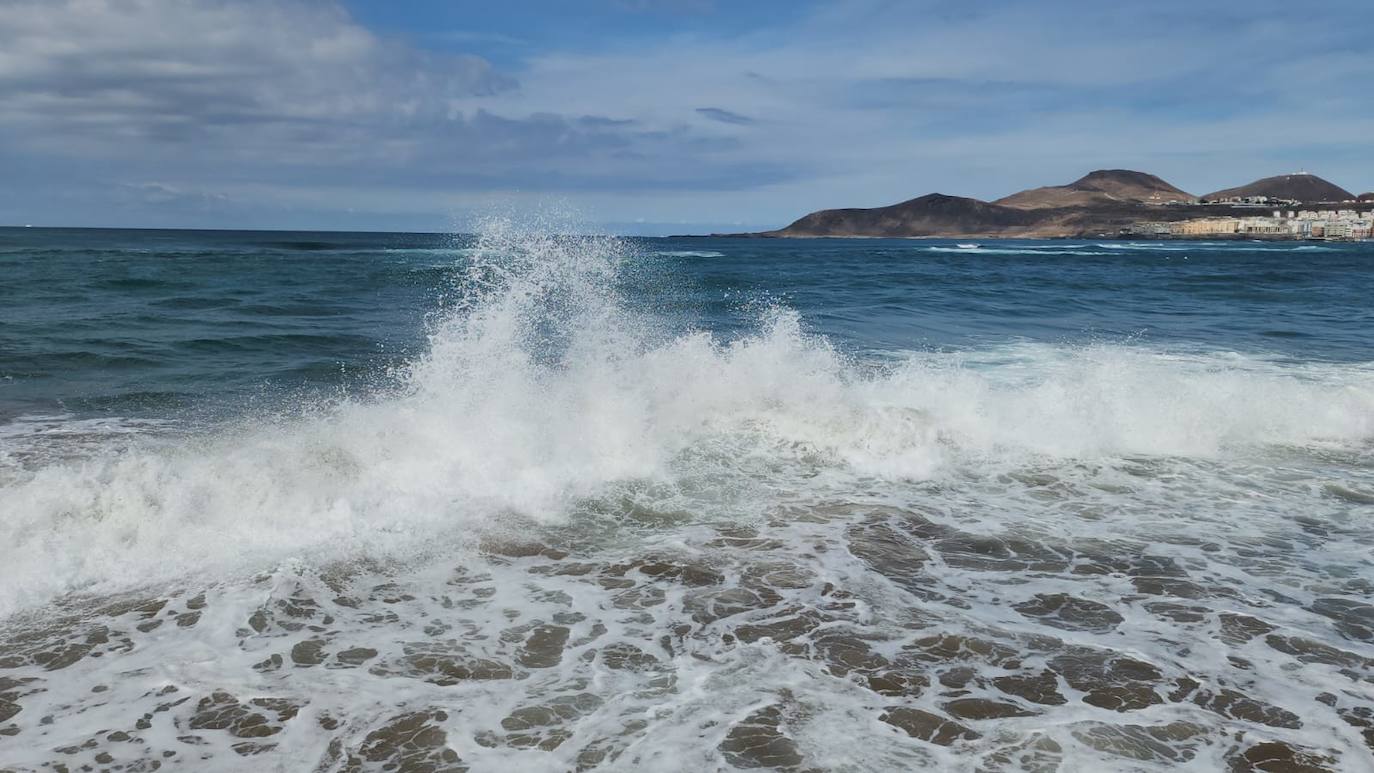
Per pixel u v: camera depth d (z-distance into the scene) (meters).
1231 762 2.72
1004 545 4.77
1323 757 2.76
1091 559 4.57
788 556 4.56
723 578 4.25
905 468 6.20
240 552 4.33
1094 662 3.41
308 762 2.70
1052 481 5.99
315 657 3.38
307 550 4.40
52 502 4.45
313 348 11.03
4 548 4.11
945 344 12.31
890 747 2.80
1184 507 5.46
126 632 3.54
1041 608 3.94
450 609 3.85
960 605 3.96
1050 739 2.85
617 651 3.47
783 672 3.31
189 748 2.76
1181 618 3.84
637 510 5.23
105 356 9.88
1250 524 5.14
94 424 6.94
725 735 2.86
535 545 4.64
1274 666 3.39
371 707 3.02
